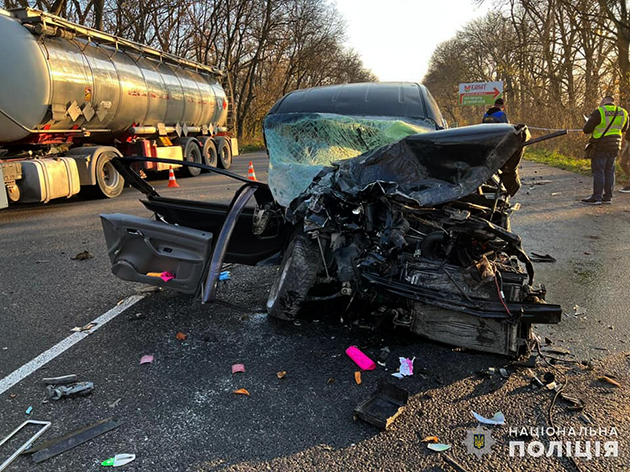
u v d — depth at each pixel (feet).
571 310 13.70
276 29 113.80
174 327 12.68
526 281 10.73
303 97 15.28
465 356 10.99
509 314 9.77
